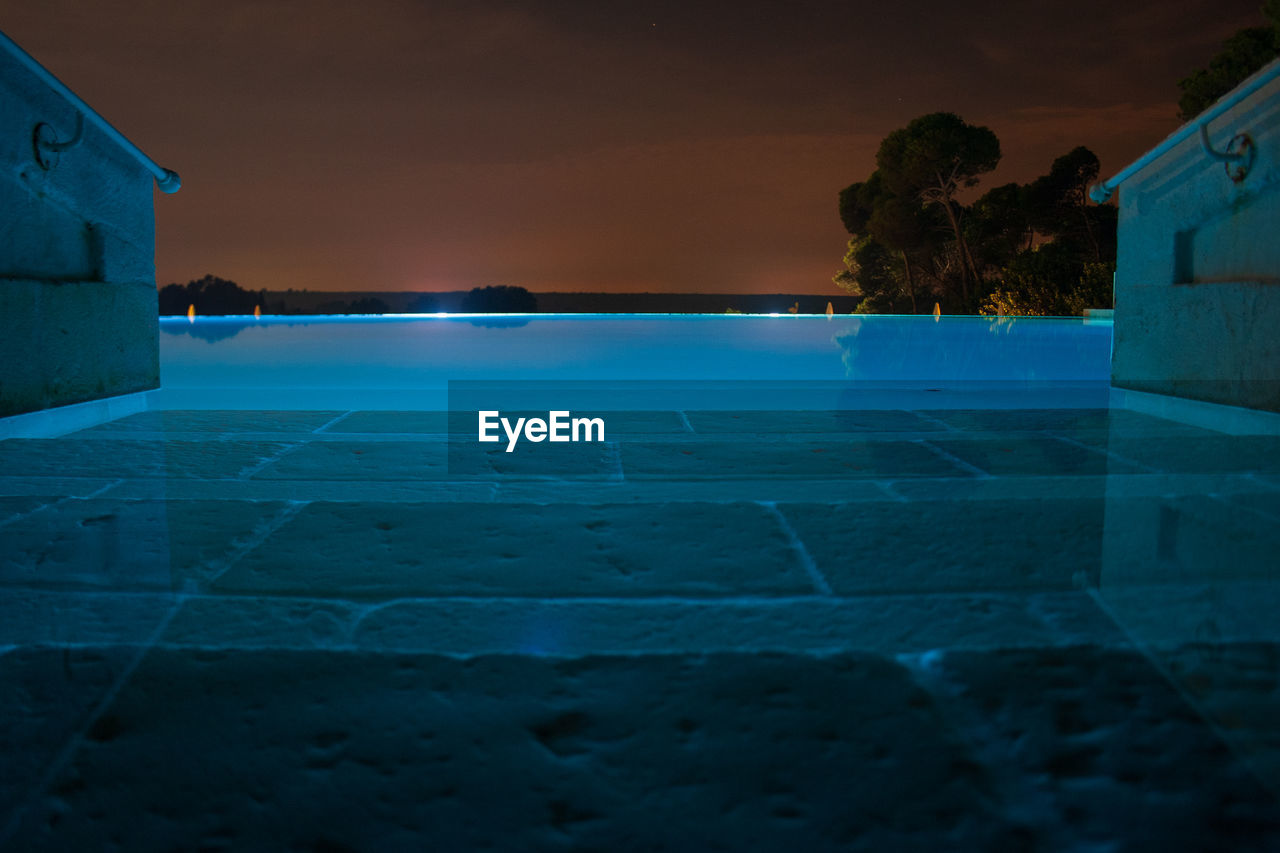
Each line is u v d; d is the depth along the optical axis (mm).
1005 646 1727
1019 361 9945
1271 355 3973
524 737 1418
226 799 1257
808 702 1520
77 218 4602
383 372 8422
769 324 20547
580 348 12516
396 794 1269
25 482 3189
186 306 29203
